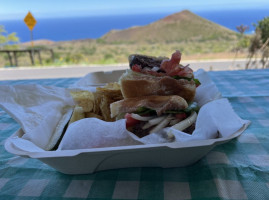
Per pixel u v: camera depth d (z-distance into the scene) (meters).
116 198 0.18
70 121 0.27
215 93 0.29
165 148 0.17
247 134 0.25
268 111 0.30
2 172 0.22
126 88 0.26
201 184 0.18
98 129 0.20
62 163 0.19
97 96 0.29
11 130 0.30
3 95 0.25
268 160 0.21
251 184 0.18
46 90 0.28
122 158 0.19
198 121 0.20
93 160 0.19
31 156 0.17
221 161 0.21
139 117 0.24
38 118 0.25
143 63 0.28
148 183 0.19
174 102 0.24
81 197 0.18
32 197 0.18
